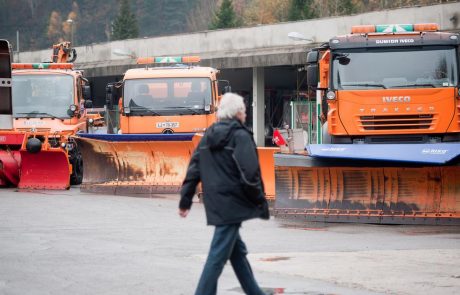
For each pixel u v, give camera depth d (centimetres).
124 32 15262
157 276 1325
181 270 1383
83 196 2777
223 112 1055
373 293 1197
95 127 3666
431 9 5250
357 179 2091
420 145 2084
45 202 2583
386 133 2348
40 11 17850
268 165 2436
